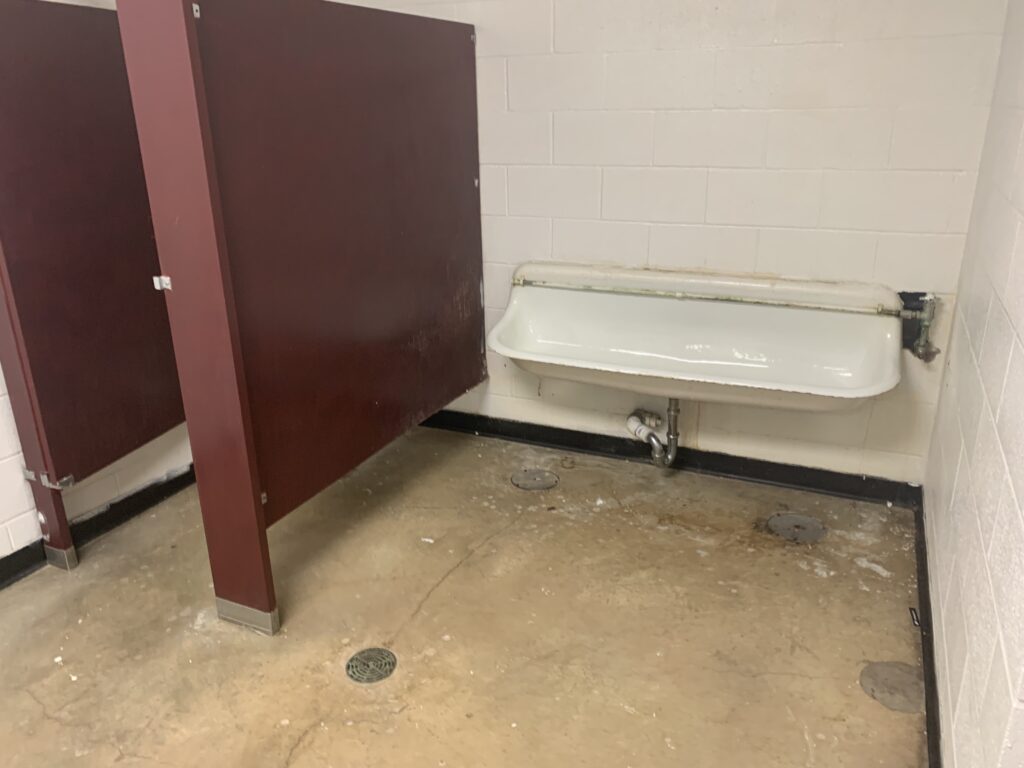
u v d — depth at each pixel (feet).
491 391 10.30
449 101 8.46
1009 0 6.53
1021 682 3.34
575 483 9.20
